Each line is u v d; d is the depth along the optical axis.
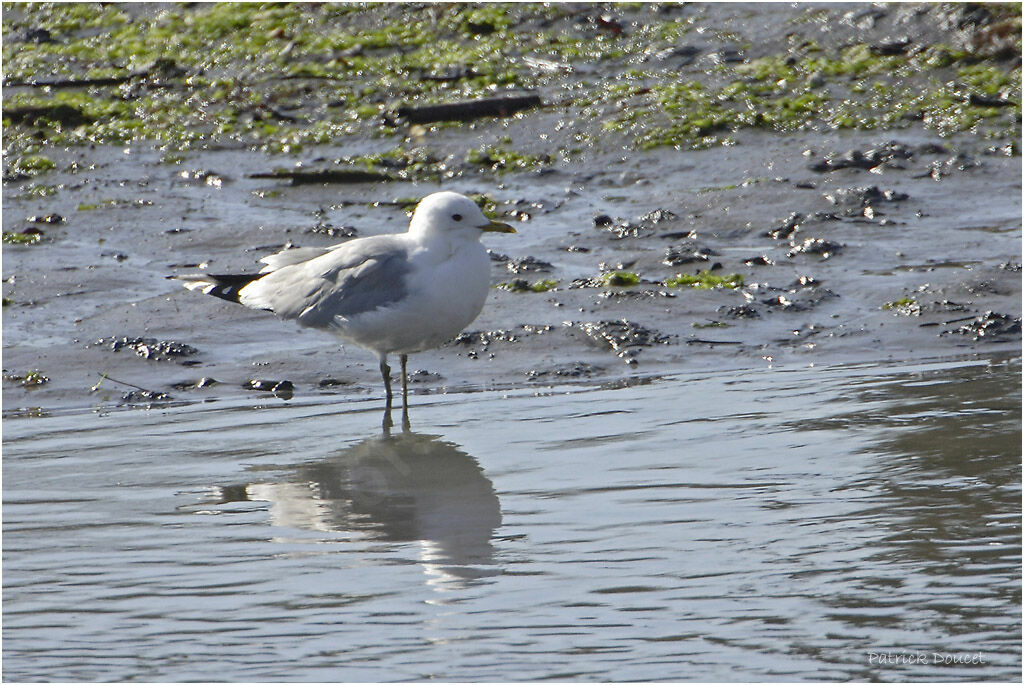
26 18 27.33
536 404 11.67
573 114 21.09
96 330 13.88
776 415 10.93
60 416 11.81
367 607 7.41
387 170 19.52
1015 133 19.50
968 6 22.91
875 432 10.30
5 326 14.02
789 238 16.50
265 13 26.47
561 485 9.40
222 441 10.83
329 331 11.81
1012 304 13.88
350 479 9.71
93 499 9.46
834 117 20.50
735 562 7.84
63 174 19.64
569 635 6.98
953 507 8.54
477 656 6.77
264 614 7.36
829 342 13.27
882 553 7.87
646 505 8.90
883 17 23.50
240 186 19.06
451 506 9.05
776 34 23.67
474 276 11.47
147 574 8.01
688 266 15.53
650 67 22.97
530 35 24.66
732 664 6.60
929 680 6.38
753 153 19.47
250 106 22.22
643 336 13.44
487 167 19.59
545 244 16.56
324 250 12.29
